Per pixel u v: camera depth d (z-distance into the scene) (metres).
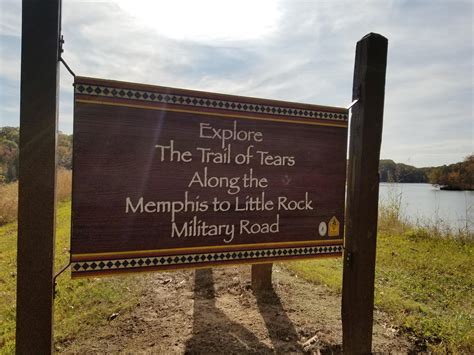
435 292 4.52
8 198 10.39
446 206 11.61
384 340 3.12
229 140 2.39
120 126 2.11
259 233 2.49
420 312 3.75
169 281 4.73
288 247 2.58
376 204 2.62
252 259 2.46
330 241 2.71
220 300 4.07
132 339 3.09
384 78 2.60
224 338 3.10
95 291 4.20
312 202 2.65
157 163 2.20
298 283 4.69
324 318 3.55
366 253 2.60
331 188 2.71
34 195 1.85
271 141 2.51
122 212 2.13
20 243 1.84
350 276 2.62
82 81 2.02
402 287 4.68
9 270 5.17
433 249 6.77
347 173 2.68
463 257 6.20
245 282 4.64
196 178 2.30
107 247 2.10
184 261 2.28
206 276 4.93
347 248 2.66
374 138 2.59
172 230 2.25
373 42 2.55
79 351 2.87
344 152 2.74
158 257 2.21
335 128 2.70
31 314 1.86
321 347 2.99
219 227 2.37
